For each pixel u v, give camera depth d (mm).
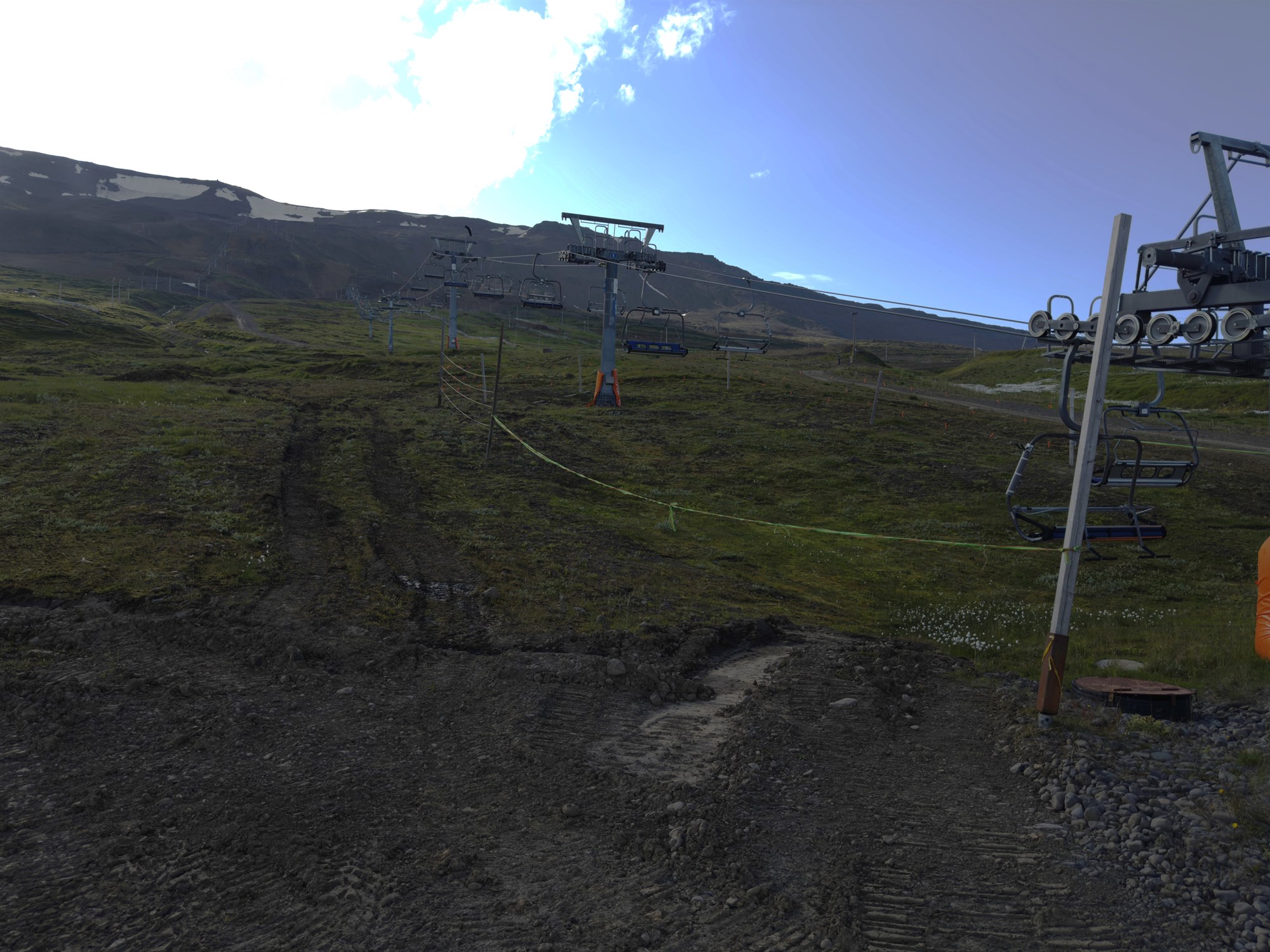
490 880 7324
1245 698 12109
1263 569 13711
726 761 10031
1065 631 11148
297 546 21781
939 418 68688
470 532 26375
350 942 6328
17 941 6098
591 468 44375
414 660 13781
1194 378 93125
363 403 63625
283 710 11250
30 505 22406
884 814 8812
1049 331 13008
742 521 35656
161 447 33812
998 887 7379
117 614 14828
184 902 6703
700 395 77000
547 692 12438
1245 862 7574
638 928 6652
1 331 111750
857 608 22812
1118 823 8516
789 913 6898
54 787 8570
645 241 67625
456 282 121625
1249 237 10375
